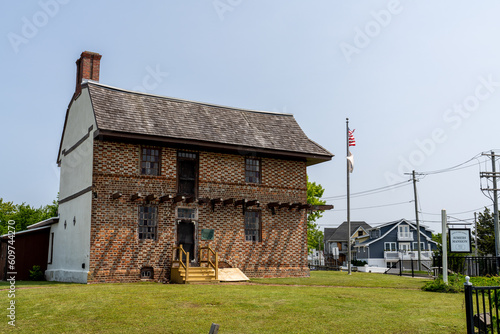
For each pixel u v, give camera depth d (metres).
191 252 21.41
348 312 11.81
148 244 20.36
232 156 23.02
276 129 25.44
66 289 15.54
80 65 23.97
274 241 23.44
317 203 49.97
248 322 10.59
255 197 23.27
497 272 21.84
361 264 69.31
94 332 9.72
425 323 10.70
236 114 25.27
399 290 17.03
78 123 22.66
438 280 17.19
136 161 20.56
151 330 9.87
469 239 20.72
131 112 21.25
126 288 15.94
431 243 71.88
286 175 24.33
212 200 21.83
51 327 10.07
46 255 25.28
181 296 13.88
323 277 23.30
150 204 20.69
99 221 19.44
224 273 20.44
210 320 10.73
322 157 24.73
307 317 11.14
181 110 23.31
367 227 83.56
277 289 16.22
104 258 19.34
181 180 21.73
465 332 9.94
